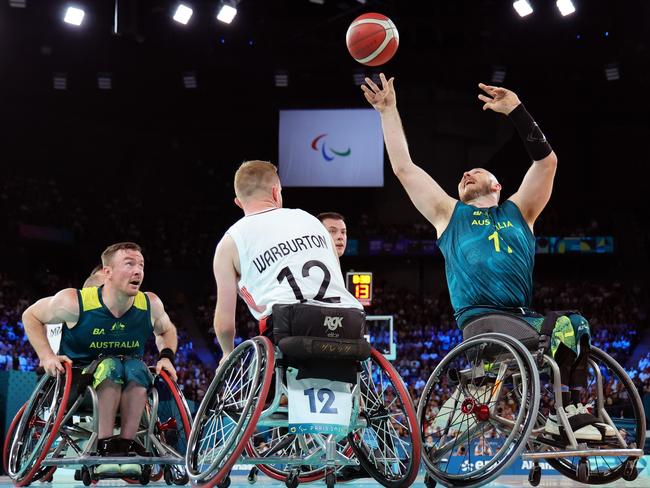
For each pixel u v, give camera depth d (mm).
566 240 30641
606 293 29719
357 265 32625
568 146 33938
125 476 5305
